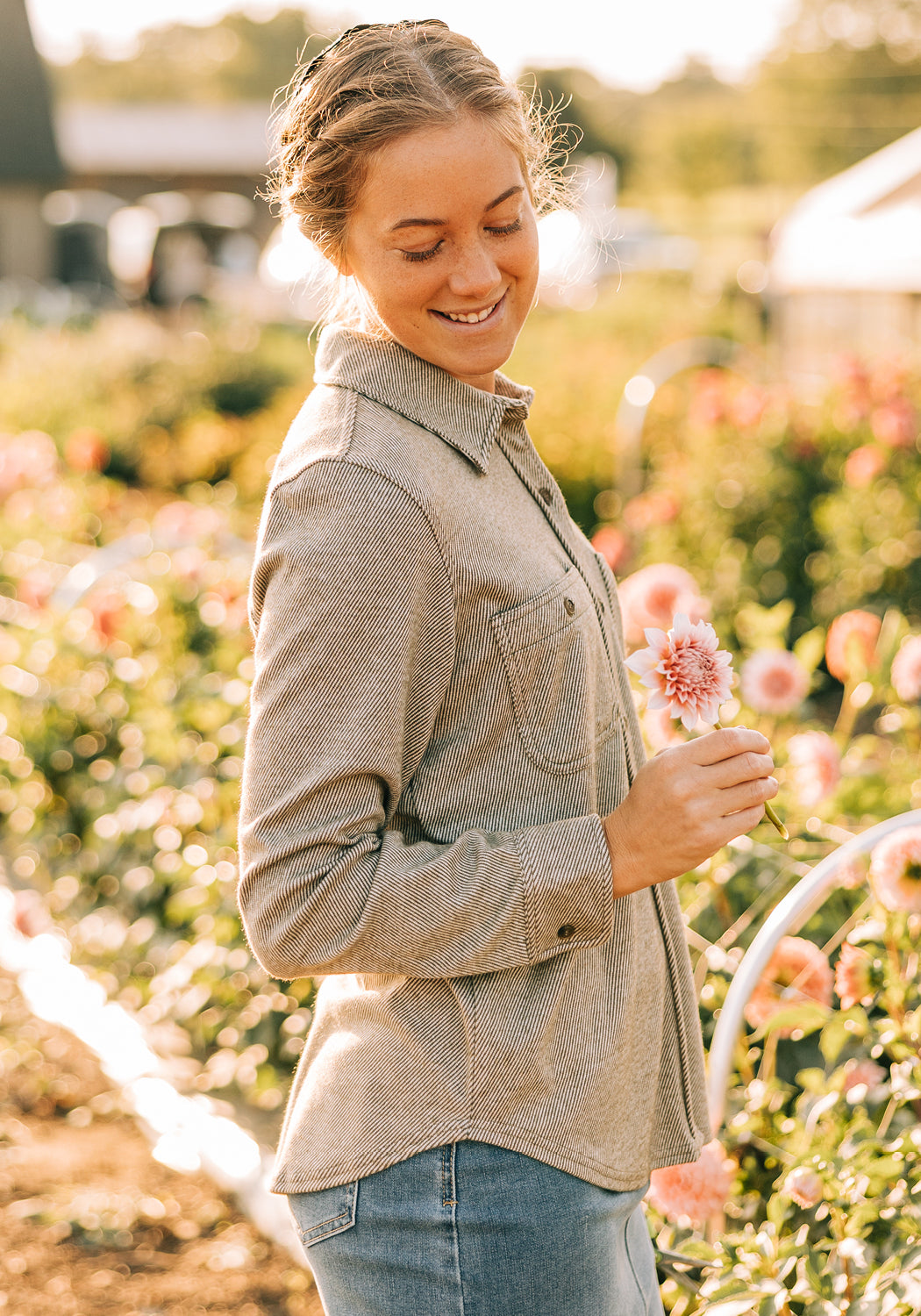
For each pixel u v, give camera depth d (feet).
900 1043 6.79
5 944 13.15
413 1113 4.35
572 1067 4.45
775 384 24.56
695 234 122.72
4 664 14.47
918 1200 6.01
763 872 8.96
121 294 77.05
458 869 4.14
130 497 31.89
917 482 20.12
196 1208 9.70
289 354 43.34
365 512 4.09
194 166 110.11
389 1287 4.42
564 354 37.76
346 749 4.06
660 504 19.67
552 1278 4.38
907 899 6.73
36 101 71.87
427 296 4.32
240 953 10.02
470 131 4.17
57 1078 11.41
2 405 36.99
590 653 4.59
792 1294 5.87
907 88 164.35
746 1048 7.22
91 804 12.66
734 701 10.71
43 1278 8.96
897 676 9.60
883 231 30.58
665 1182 6.32
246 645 12.30
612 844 4.27
